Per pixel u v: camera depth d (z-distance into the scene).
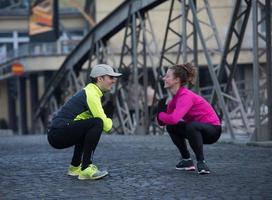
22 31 70.94
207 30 47.50
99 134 9.50
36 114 48.41
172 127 10.17
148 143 18.34
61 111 9.66
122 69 30.42
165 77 9.82
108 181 9.34
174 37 49.66
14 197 8.04
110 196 7.93
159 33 50.28
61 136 9.59
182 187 8.55
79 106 9.52
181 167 10.53
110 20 30.34
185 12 21.20
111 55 32.34
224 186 8.54
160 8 50.12
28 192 8.44
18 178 9.99
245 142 16.70
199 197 7.70
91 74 9.57
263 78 23.19
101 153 14.65
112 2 56.50
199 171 9.81
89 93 9.47
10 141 22.11
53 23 55.44
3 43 70.81
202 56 46.75
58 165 11.97
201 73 50.75
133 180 9.39
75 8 66.38
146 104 26.52
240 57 45.94
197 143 9.75
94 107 9.42
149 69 47.22
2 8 70.44
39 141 21.59
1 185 9.20
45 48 55.94
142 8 26.12
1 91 73.62
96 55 33.19
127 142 19.14
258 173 9.93
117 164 11.85
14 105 70.81
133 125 30.75
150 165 11.52
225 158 12.52
